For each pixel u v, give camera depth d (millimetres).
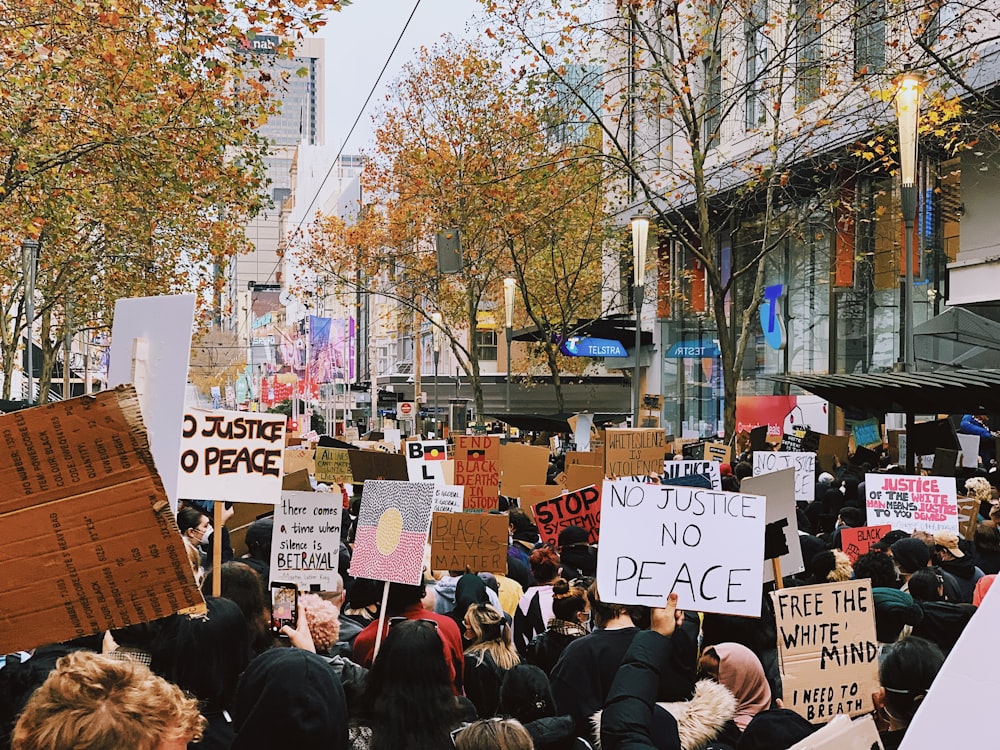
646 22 23578
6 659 4285
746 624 5887
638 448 12875
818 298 31609
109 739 2199
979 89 20156
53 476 2736
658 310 41562
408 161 35031
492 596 7148
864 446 17609
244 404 88750
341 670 5023
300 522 6648
